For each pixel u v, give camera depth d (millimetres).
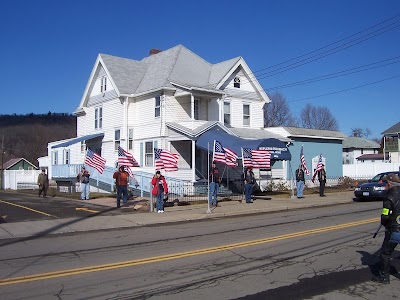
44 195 25422
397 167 38188
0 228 13000
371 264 7922
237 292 6238
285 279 6930
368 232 11531
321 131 33812
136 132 29344
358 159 60438
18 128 118875
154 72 30734
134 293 6215
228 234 11695
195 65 31312
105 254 9102
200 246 9852
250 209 17938
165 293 6199
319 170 25125
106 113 31625
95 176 27906
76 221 14445
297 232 11727
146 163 28297
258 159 21203
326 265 7859
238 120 31000
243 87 31625
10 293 6262
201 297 6008
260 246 9719
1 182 44062
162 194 17141
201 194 24844
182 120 27156
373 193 21484
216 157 18797
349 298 5992
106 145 31375
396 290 6359
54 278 7102
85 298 6012
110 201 21219
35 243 10758
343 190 29828
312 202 21047
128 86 30031
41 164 43969
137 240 10984
